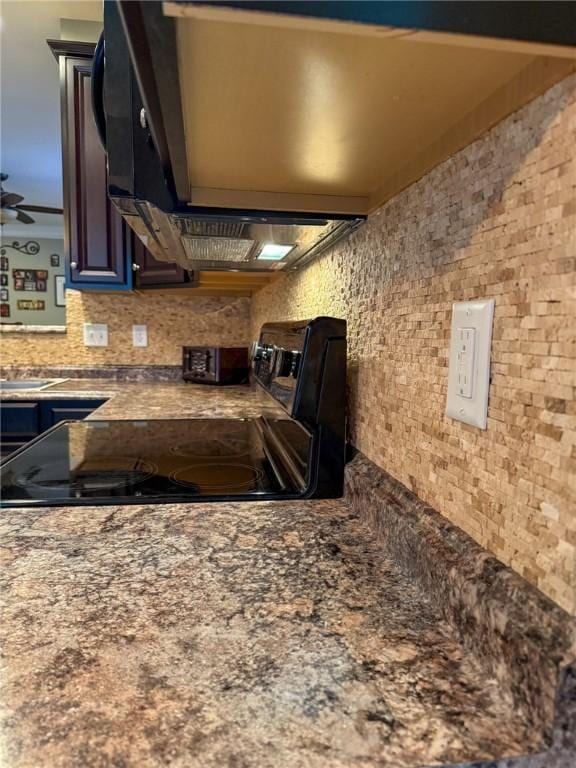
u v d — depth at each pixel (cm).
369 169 76
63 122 213
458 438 59
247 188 86
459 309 59
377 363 86
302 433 100
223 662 45
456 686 43
